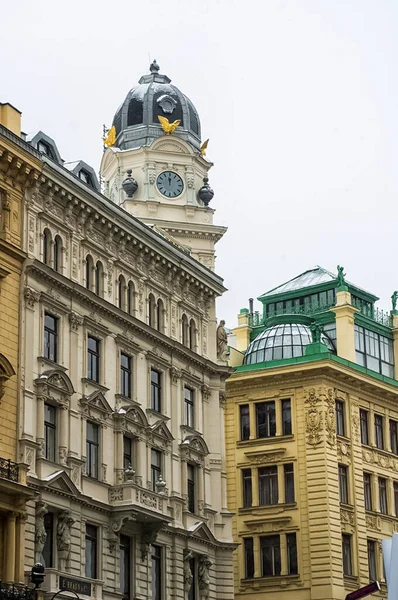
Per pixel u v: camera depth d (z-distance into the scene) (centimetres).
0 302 7075
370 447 11338
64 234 7806
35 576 5956
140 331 8456
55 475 7181
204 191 13088
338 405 11106
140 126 13200
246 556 10894
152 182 12912
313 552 10500
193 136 13350
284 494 10825
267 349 11544
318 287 12125
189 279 9256
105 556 7669
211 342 9575
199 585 8775
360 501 10981
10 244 7169
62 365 7544
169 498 8512
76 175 7950
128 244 8494
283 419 11038
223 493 9231
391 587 5791
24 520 6831
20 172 7338
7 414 6969
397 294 12562
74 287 7719
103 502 7700
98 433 7856
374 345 12050
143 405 8394
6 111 7500
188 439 8888
